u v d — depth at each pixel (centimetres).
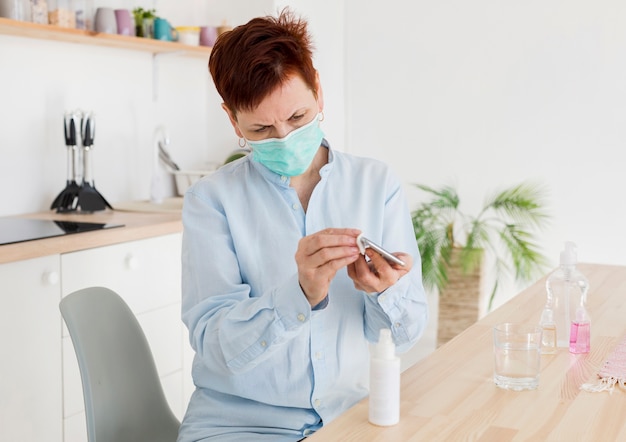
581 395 129
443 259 394
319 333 148
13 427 232
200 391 156
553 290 158
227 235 153
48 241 238
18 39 300
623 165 379
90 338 160
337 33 424
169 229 285
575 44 383
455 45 406
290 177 157
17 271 231
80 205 308
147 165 360
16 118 302
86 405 155
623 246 382
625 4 372
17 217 296
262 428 149
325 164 160
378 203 159
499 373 132
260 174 157
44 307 240
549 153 392
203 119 389
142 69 354
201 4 382
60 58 316
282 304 128
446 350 155
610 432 113
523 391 131
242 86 136
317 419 149
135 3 346
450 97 410
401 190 164
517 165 399
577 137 386
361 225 156
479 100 404
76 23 302
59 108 318
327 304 141
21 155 305
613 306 188
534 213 395
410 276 147
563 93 387
